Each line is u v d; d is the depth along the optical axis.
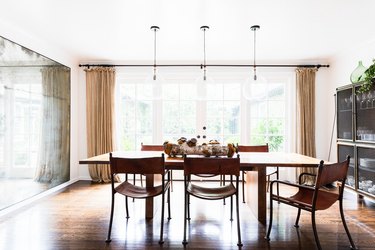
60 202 3.01
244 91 2.71
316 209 1.79
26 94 2.93
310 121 3.97
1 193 2.56
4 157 2.58
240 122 4.20
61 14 2.49
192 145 2.45
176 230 2.24
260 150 3.12
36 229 2.25
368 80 2.71
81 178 4.21
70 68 3.92
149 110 4.27
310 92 3.99
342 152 3.36
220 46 3.47
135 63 4.20
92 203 2.98
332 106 3.98
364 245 1.96
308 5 2.29
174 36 3.10
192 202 3.06
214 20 2.63
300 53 3.79
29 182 3.00
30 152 3.02
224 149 2.39
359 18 2.57
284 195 3.27
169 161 2.14
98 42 3.34
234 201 3.13
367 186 2.93
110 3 2.27
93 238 2.08
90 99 4.09
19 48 2.82
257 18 2.58
